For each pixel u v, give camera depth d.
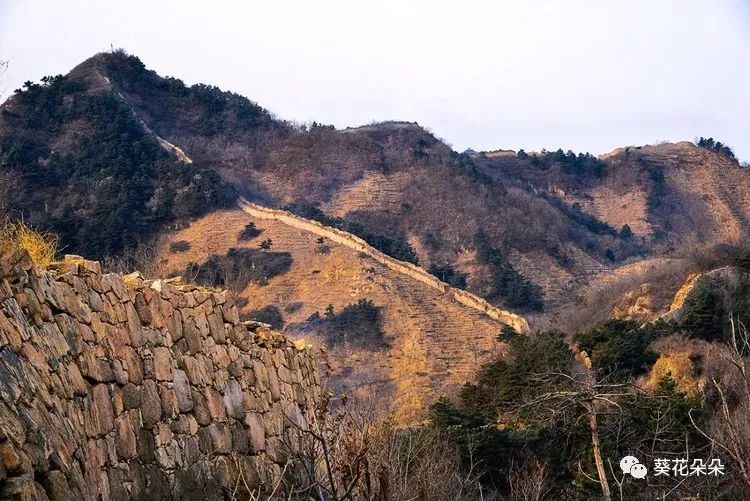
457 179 153.38
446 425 32.41
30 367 10.18
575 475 26.02
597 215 176.88
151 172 109.25
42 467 9.64
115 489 11.41
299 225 104.12
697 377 45.88
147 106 153.00
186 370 14.16
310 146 155.00
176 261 93.44
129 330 12.80
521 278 114.75
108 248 82.31
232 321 16.56
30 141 113.31
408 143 163.12
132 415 12.31
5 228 13.70
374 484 16.42
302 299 91.62
